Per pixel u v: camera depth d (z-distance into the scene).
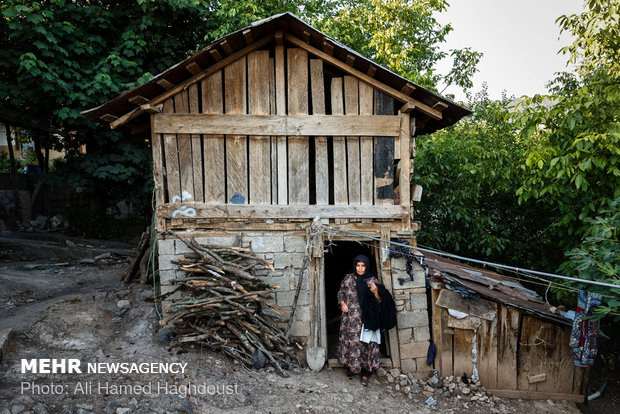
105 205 12.33
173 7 9.55
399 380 5.88
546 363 6.15
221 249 5.76
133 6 9.95
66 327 5.96
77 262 9.71
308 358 5.79
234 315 5.54
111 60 9.26
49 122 10.15
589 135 5.57
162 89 5.71
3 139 18.23
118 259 10.16
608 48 6.54
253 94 5.85
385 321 5.60
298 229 6.01
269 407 4.69
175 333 5.88
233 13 9.55
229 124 5.81
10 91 8.78
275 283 5.99
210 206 5.85
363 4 11.42
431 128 6.89
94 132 9.90
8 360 4.80
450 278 6.02
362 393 5.41
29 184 12.62
